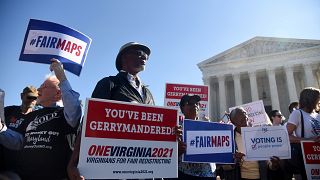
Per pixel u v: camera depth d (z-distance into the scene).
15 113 5.09
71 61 4.58
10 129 4.42
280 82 63.06
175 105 10.10
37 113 4.62
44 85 4.93
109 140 3.76
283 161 6.17
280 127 5.79
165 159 4.09
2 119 3.79
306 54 56.44
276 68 58.72
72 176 3.49
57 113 4.54
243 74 61.97
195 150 5.21
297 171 6.41
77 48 4.68
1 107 3.79
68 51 4.57
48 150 4.23
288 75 56.84
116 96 4.48
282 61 57.81
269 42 60.81
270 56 58.78
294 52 57.25
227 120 12.45
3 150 4.46
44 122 4.43
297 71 61.16
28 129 4.44
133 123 3.99
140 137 3.99
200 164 5.71
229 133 5.61
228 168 6.43
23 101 6.00
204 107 10.27
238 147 6.38
